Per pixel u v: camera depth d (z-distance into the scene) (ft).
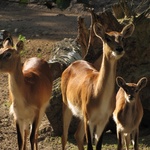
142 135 65.00
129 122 58.03
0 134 65.41
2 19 123.54
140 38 66.13
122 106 58.34
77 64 58.85
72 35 109.50
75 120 64.54
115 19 66.13
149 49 66.08
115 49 48.03
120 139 58.54
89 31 68.90
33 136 55.31
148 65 66.13
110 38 48.62
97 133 52.65
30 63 60.70
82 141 57.52
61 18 123.65
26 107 54.24
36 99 55.16
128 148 59.36
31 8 135.33
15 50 52.16
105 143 62.80
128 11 69.82
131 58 65.98
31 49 99.45
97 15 65.57
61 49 72.33
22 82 53.31
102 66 50.44
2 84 86.17
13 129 67.46
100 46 66.44
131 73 65.77
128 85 58.75
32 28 114.11
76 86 55.31
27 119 55.31
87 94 52.37
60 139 63.77
